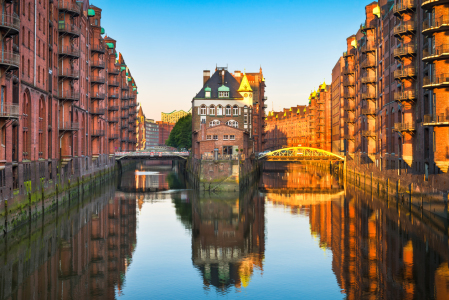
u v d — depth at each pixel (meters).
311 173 115.00
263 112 116.19
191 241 36.94
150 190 71.19
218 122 86.25
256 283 26.78
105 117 88.38
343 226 42.47
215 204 57.03
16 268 28.48
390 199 57.56
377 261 30.50
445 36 41.88
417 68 51.28
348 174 89.88
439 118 42.16
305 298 24.33
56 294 24.30
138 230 40.75
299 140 176.12
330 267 29.56
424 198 43.88
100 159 80.56
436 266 28.98
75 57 55.34
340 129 108.25
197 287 26.08
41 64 45.16
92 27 74.62
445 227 37.66
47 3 47.47
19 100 37.38
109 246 34.66
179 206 54.88
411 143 53.38
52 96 48.88
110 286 25.88
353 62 98.44
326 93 131.75
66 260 30.58
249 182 82.06
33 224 39.84
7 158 34.41
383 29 69.31
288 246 35.25
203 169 68.38
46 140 46.03
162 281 27.05
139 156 102.00
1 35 33.59
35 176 41.75
